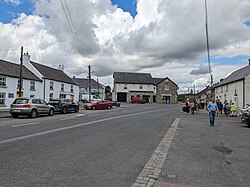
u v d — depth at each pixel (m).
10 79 32.75
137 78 75.62
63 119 19.27
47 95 42.22
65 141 9.44
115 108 40.41
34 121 17.55
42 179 5.13
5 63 35.75
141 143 9.38
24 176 5.29
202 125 16.25
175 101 73.31
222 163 6.74
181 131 12.95
